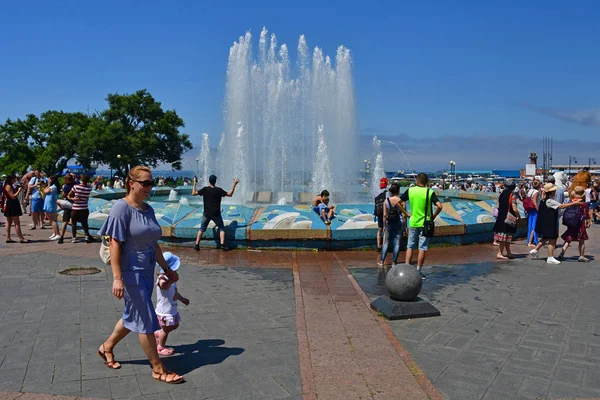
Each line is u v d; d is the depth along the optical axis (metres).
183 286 8.09
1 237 13.98
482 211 13.45
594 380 4.58
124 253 4.38
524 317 6.48
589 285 8.30
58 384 4.38
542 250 12.10
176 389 4.31
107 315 6.43
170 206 13.09
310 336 5.65
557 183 13.01
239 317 6.39
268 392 4.26
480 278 8.84
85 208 12.63
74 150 56.81
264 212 12.16
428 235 8.85
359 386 4.37
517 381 4.54
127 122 56.88
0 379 4.47
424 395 4.21
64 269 9.34
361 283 8.35
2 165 60.09
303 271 9.28
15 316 6.36
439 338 5.66
